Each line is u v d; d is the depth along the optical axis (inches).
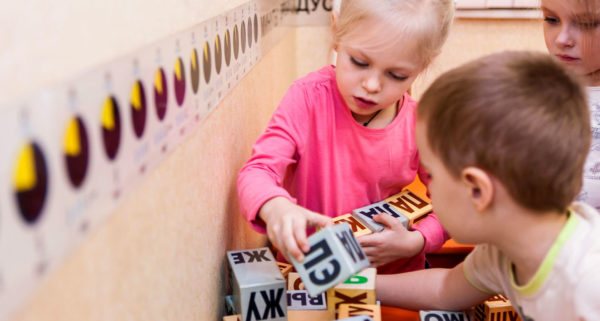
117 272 18.0
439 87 24.7
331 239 25.8
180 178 24.5
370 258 34.1
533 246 24.9
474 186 23.6
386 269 39.0
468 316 32.5
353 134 36.7
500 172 22.9
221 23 30.5
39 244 13.1
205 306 29.9
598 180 36.1
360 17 31.8
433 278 32.6
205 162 28.8
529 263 25.4
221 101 31.3
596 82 36.4
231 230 35.8
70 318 14.9
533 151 22.6
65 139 14.2
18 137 12.3
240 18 35.4
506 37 63.4
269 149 34.1
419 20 31.5
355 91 33.4
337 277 25.2
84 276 15.6
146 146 19.9
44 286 13.4
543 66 24.2
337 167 37.3
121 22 17.9
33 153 12.8
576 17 34.2
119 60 17.4
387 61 32.0
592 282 23.0
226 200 34.0
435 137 24.5
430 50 33.1
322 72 37.9
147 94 19.9
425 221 37.0
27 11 13.0
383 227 34.6
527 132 22.5
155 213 21.5
